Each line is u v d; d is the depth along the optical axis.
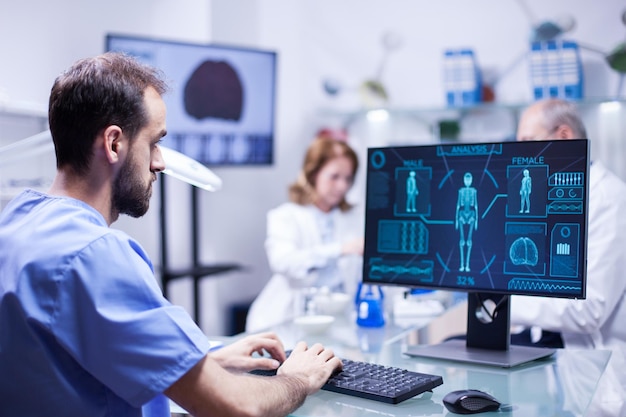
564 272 1.43
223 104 3.70
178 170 1.57
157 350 1.05
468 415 1.16
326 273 3.13
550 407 1.19
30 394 1.09
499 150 1.51
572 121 2.07
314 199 3.46
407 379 1.31
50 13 3.21
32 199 1.19
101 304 1.05
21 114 2.98
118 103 1.13
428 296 2.24
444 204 1.57
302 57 4.56
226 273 3.96
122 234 1.13
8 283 1.09
